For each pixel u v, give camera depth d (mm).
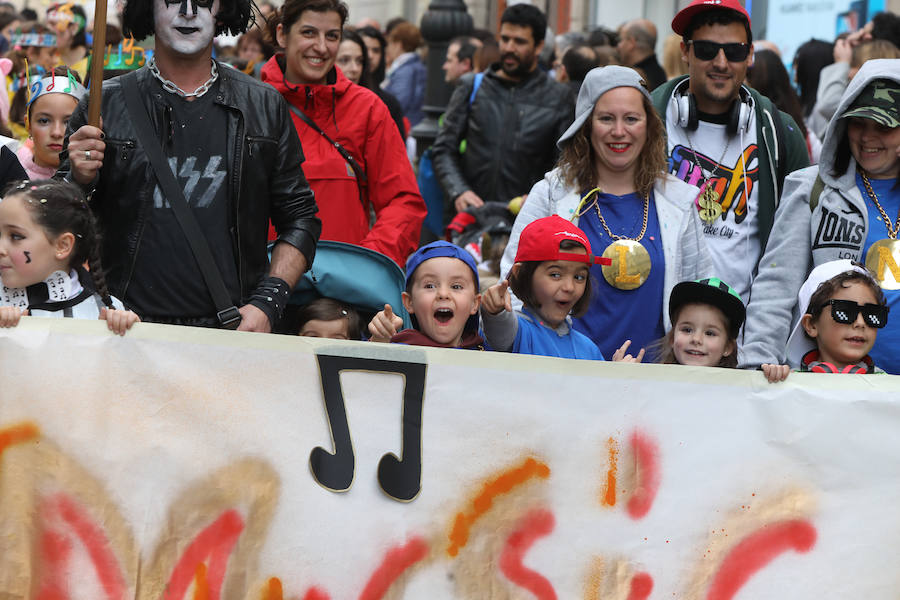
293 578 4906
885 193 6316
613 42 12352
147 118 5430
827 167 6359
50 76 7336
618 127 6516
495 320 5645
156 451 4867
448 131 9719
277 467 4902
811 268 6434
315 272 6512
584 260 5863
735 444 5016
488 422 4969
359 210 7395
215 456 4883
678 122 7109
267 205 5613
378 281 6605
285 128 5656
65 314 5230
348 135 7355
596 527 4992
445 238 9625
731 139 7090
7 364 4820
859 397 5008
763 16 15016
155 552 4863
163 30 5426
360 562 4922
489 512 4969
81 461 4844
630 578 4996
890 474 5008
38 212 5105
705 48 6961
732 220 7004
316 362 4910
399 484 4934
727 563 5016
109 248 5441
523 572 4977
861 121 6234
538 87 9578
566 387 4988
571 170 6684
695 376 5016
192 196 5402
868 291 5754
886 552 5020
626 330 6434
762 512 5016
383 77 13203
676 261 6520
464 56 13367
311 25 7258
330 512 4914
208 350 4887
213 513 4879
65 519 4844
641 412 5004
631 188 6652
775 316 6297
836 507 5020
